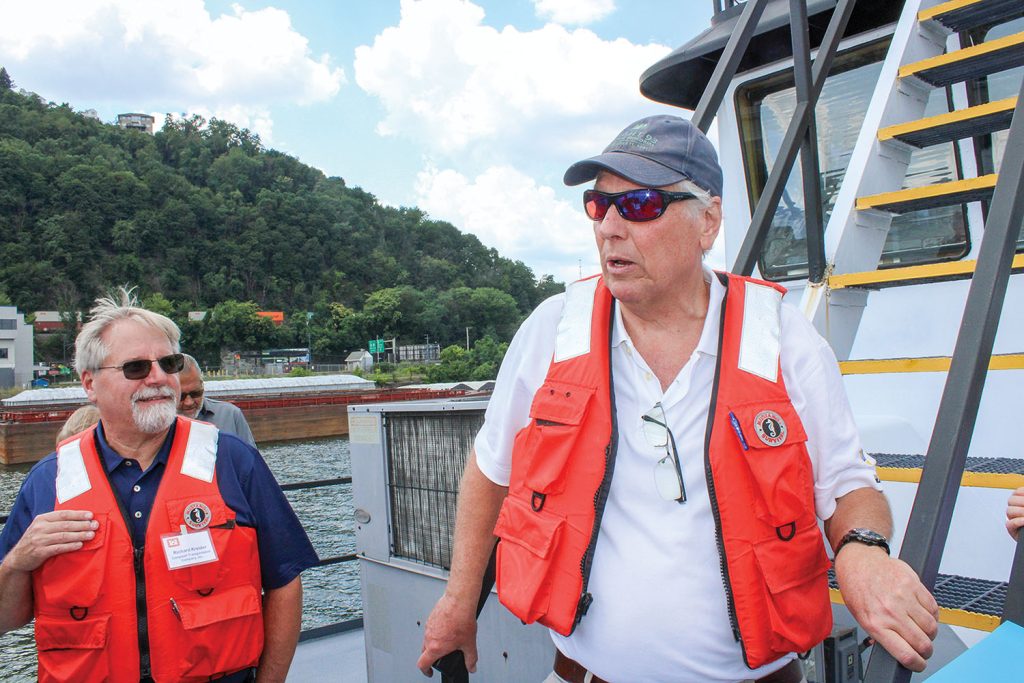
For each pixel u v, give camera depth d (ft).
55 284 469.16
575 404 4.50
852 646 7.59
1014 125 4.78
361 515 10.35
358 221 631.15
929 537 3.65
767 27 11.41
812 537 4.13
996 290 4.21
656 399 4.49
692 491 4.35
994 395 9.63
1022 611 3.79
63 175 519.19
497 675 8.70
